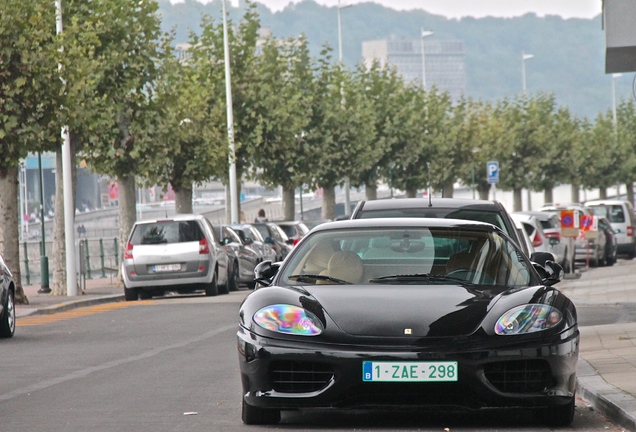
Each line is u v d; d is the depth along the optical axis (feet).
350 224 75.87
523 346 63.87
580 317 153.79
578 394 82.17
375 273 71.36
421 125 481.87
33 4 206.08
